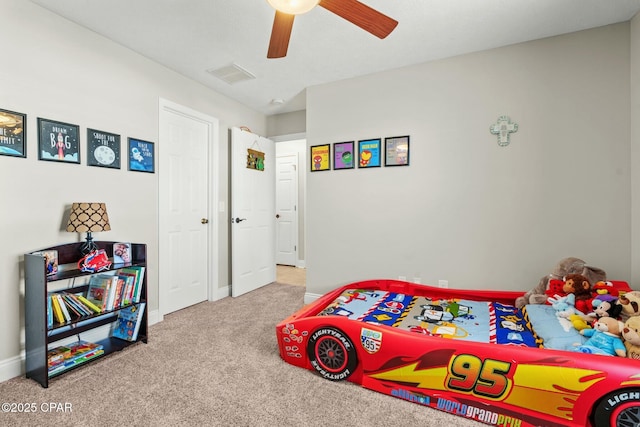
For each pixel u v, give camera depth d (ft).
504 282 8.04
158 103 8.94
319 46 7.91
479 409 4.71
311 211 10.58
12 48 5.90
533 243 7.73
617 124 6.95
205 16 6.73
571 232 7.37
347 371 5.72
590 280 6.45
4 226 5.82
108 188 7.63
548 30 7.18
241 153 11.84
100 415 4.81
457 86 8.43
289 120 13.46
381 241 9.49
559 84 7.41
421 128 8.88
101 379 5.83
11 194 5.91
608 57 6.98
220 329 8.32
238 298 11.31
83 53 7.09
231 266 11.87
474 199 8.31
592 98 7.13
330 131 10.19
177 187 9.72
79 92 7.02
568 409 4.22
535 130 7.65
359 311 7.20
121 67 7.93
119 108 7.88
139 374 6.02
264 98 11.74
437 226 8.75
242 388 5.56
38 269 5.65
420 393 5.12
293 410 4.94
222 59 8.70
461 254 8.49
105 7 6.39
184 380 5.81
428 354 5.07
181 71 9.46
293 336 6.32
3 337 5.81
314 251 10.55
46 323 5.55
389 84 9.28
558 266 6.88
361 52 8.21
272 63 8.93
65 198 6.75
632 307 4.91
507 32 7.27
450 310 7.18
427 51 8.17
